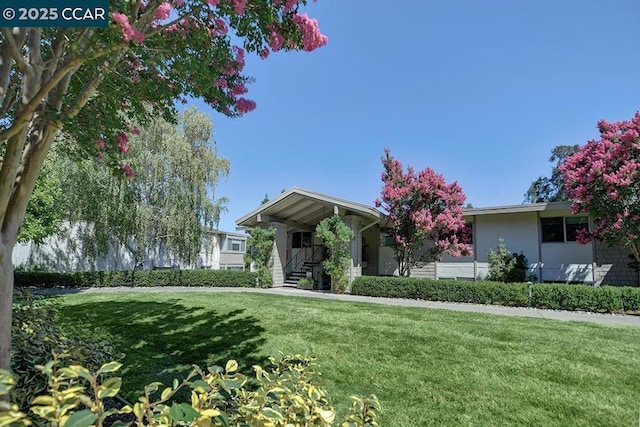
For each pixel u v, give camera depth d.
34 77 2.33
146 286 16.20
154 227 16.22
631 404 3.44
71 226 14.98
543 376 4.18
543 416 3.19
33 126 2.57
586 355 4.99
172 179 16.25
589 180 9.94
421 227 12.92
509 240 13.63
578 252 12.45
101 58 2.52
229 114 3.94
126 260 18.08
